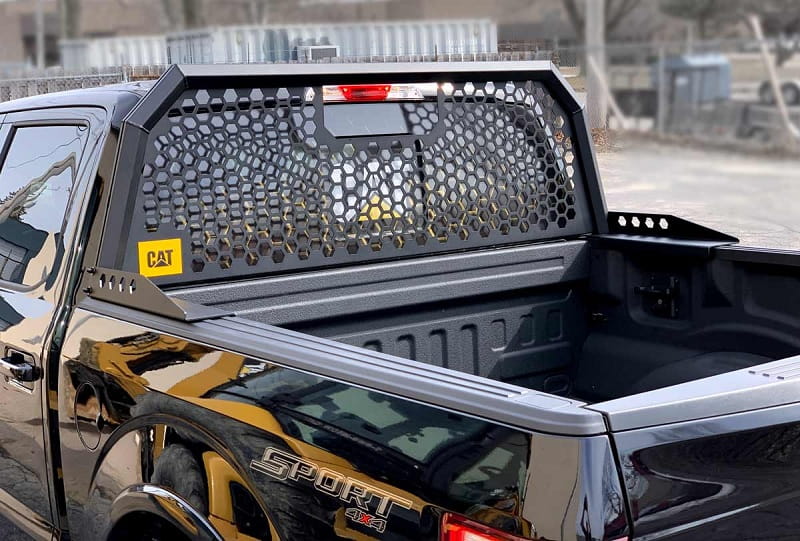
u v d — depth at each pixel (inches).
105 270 118.8
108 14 2657.5
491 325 152.1
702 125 1079.0
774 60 1224.8
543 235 157.6
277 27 398.6
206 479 97.4
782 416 79.6
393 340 143.6
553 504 70.3
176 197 126.0
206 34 330.6
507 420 74.1
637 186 595.2
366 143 141.0
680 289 147.4
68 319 122.2
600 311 159.5
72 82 424.5
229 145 129.7
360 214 140.3
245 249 131.6
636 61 1214.3
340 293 136.9
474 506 74.0
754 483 77.9
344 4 2257.6
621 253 155.1
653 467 72.6
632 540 71.4
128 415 108.3
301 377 89.4
